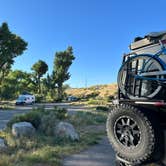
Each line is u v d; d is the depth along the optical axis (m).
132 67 2.69
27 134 6.36
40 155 4.69
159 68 2.47
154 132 2.35
